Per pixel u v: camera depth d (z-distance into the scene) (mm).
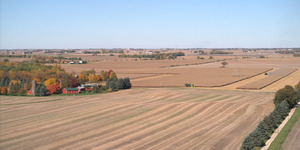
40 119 73438
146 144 53500
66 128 64812
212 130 61312
